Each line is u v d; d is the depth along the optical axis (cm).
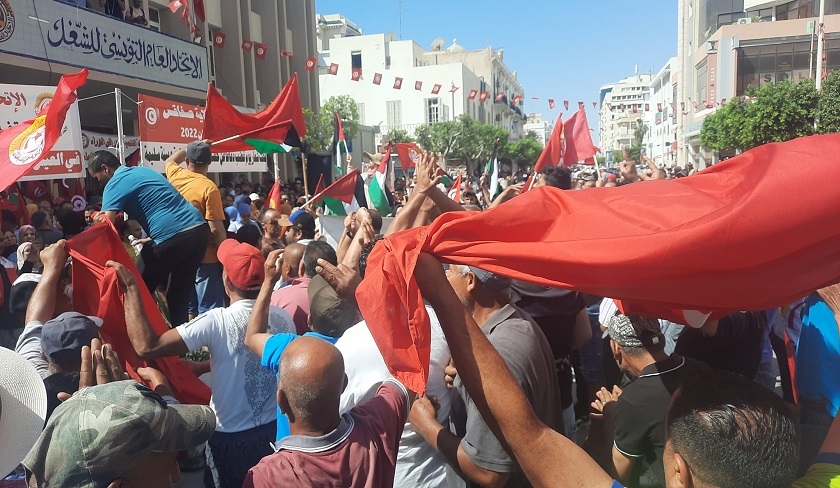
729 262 134
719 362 301
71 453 164
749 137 2562
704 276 139
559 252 147
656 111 7025
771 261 135
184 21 1992
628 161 632
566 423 366
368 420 212
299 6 3042
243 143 731
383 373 259
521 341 246
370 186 949
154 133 888
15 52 1069
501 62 7412
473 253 162
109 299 323
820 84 2453
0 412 169
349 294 275
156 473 178
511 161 5831
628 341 260
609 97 12012
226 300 647
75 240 341
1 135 401
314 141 2923
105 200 399
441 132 4569
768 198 128
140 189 404
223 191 1409
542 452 154
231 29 2406
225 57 2417
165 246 414
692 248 132
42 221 733
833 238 133
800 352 274
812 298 267
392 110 5509
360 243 371
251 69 2552
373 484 199
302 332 376
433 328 275
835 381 257
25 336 293
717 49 3753
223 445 312
